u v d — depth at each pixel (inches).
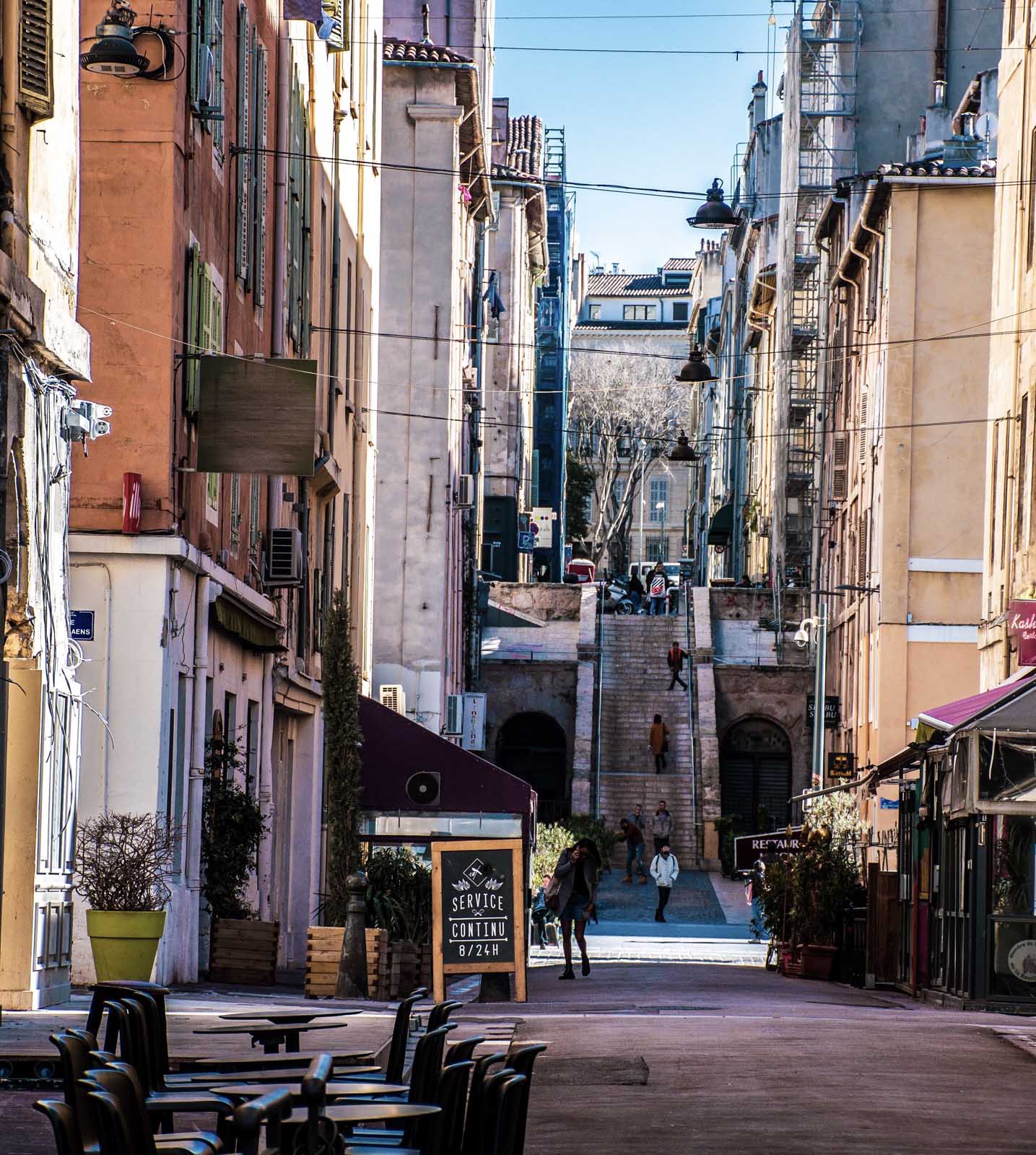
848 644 3083.2
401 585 2645.2
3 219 840.3
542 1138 536.4
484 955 1107.9
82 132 1127.0
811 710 3587.6
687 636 3799.2
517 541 4308.6
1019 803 1222.9
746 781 3651.6
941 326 2664.9
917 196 2664.9
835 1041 823.7
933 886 1378.0
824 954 1653.5
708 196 1716.3
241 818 1255.5
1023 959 1222.9
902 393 2664.9
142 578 1114.7
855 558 3024.1
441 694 2640.3
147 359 1123.9
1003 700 1237.1
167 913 1120.8
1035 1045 831.1
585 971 1555.1
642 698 3636.8
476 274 3336.6
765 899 1791.3
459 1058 350.3
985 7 3262.8
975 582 2650.1
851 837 1983.3
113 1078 285.1
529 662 3681.1
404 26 3206.2
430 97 2659.9
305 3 1539.1
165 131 1127.0
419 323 2662.4
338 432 1892.2
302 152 1644.9
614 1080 675.4
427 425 2657.5
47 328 896.3
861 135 3304.6
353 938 1168.2
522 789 1726.1
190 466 1188.5
